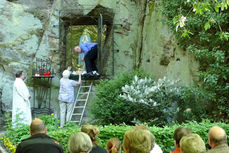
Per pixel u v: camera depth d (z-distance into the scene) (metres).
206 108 9.61
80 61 13.30
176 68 10.31
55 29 12.59
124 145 2.83
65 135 6.61
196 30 9.70
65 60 12.81
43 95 12.24
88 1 12.18
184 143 3.00
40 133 3.82
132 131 2.84
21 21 12.52
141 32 12.46
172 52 10.48
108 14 12.23
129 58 12.45
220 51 8.99
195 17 9.38
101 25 11.73
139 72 11.12
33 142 3.64
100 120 9.88
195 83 9.74
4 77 12.03
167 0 10.40
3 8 12.41
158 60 10.99
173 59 10.47
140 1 12.50
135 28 12.59
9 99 11.92
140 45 12.41
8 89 11.97
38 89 12.22
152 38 11.46
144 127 3.95
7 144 7.61
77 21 12.73
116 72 12.29
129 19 12.55
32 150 3.58
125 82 10.41
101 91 10.18
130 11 12.59
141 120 9.34
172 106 9.24
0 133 10.30
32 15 12.70
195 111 9.42
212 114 9.56
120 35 12.45
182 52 10.16
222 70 9.17
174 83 9.90
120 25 12.41
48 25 12.59
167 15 10.35
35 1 12.97
